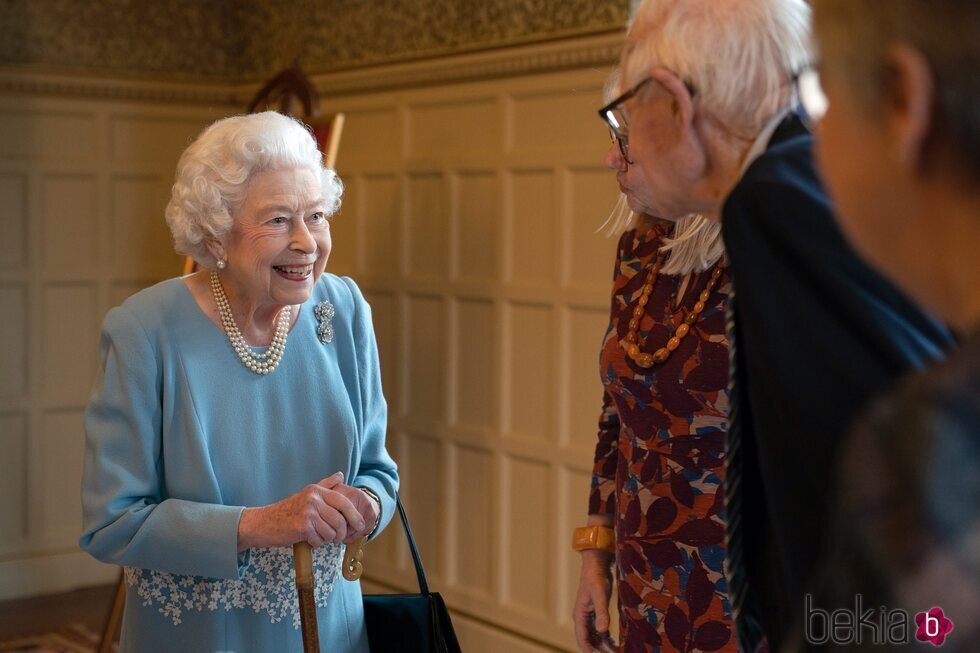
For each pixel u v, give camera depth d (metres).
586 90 3.72
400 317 4.58
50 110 5.09
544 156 3.88
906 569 0.56
